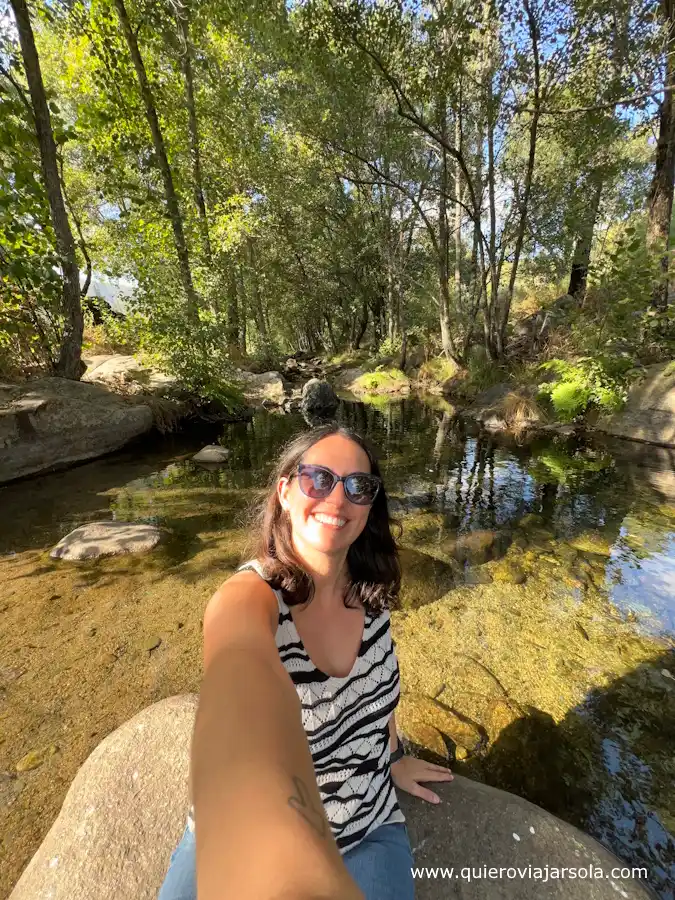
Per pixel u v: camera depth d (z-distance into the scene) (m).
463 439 8.74
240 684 0.67
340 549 1.12
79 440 7.03
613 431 8.46
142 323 9.08
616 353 8.55
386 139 12.44
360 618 1.25
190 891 1.05
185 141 11.74
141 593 3.46
